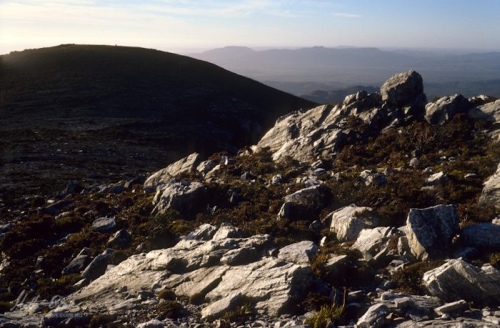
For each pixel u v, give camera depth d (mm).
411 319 10648
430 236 13945
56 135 72312
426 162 25812
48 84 109062
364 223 17422
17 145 63219
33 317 14055
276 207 21859
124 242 20484
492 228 14094
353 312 11570
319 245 17172
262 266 13828
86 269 18344
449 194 20047
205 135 89812
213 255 15461
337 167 28422
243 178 28422
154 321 12211
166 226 21297
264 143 40156
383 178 22391
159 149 72812
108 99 102875
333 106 38531
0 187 41781
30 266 19688
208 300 13570
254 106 121375
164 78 125000
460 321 10219
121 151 66625
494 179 18500
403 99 34562
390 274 13328
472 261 13000
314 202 21062
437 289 11555
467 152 26172
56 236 23047
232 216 21531
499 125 27781
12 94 99812
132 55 138750
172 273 15750
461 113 30344
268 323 11539
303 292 12453
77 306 14641
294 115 42406
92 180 46781
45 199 36406
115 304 14281
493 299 10906
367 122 33688
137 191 30203
